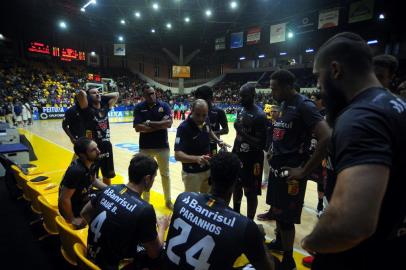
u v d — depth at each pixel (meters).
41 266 2.62
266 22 22.61
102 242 1.72
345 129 0.77
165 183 3.88
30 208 3.69
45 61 23.38
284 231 2.30
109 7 19.25
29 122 14.36
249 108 2.96
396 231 0.82
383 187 0.68
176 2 18.34
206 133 2.91
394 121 0.75
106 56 28.94
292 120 2.18
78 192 2.66
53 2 18.69
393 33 20.05
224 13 20.88
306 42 25.53
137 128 3.66
